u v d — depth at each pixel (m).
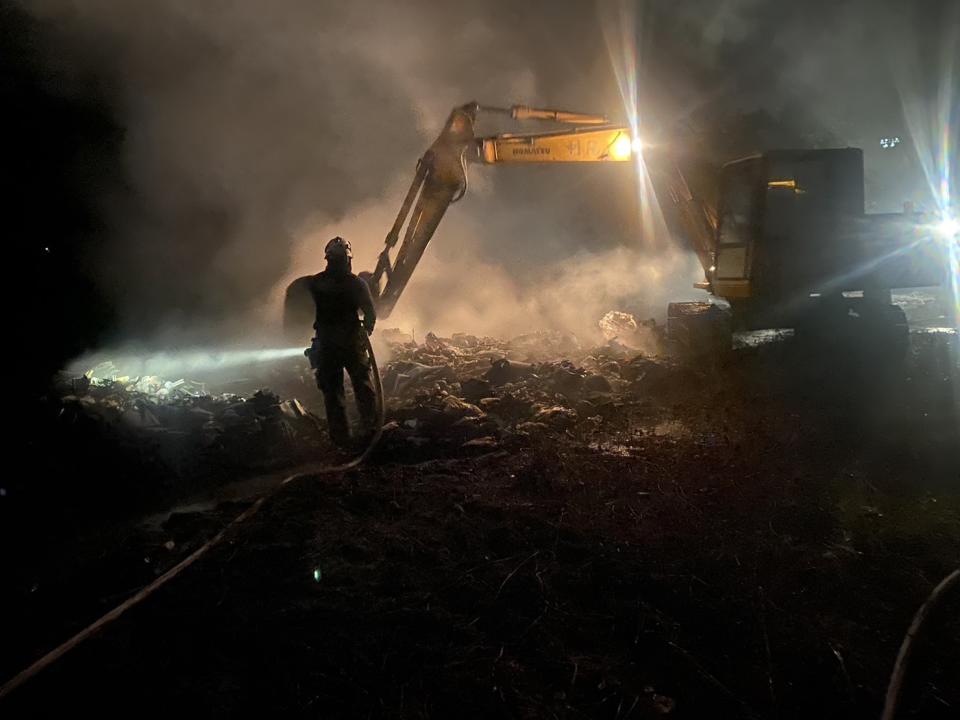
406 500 5.43
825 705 3.20
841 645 3.59
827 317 10.66
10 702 3.25
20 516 5.51
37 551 5.13
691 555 4.44
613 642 3.65
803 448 6.45
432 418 7.51
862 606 3.92
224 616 3.85
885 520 4.96
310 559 4.46
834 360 10.20
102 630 3.77
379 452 6.77
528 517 5.01
